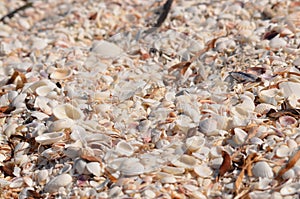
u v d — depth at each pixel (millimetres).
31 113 1302
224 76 1320
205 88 1303
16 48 1577
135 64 1418
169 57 1427
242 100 1252
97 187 1162
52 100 1312
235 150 1184
